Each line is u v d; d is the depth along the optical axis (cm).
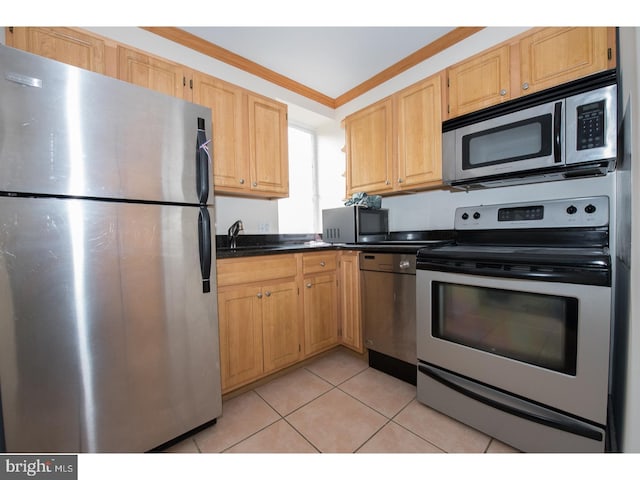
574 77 137
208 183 132
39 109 91
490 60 164
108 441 106
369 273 189
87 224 100
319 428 136
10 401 89
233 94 190
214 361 135
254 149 201
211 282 133
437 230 221
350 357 214
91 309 102
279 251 176
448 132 175
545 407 110
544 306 111
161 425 118
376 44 208
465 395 132
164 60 162
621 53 119
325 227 250
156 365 117
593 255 103
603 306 98
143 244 113
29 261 91
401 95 208
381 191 226
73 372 99
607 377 97
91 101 101
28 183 90
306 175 313
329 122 302
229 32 193
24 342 91
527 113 143
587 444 101
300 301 190
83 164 99
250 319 165
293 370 194
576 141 129
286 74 247
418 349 153
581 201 138
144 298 113
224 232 222
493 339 126
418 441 126
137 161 111
